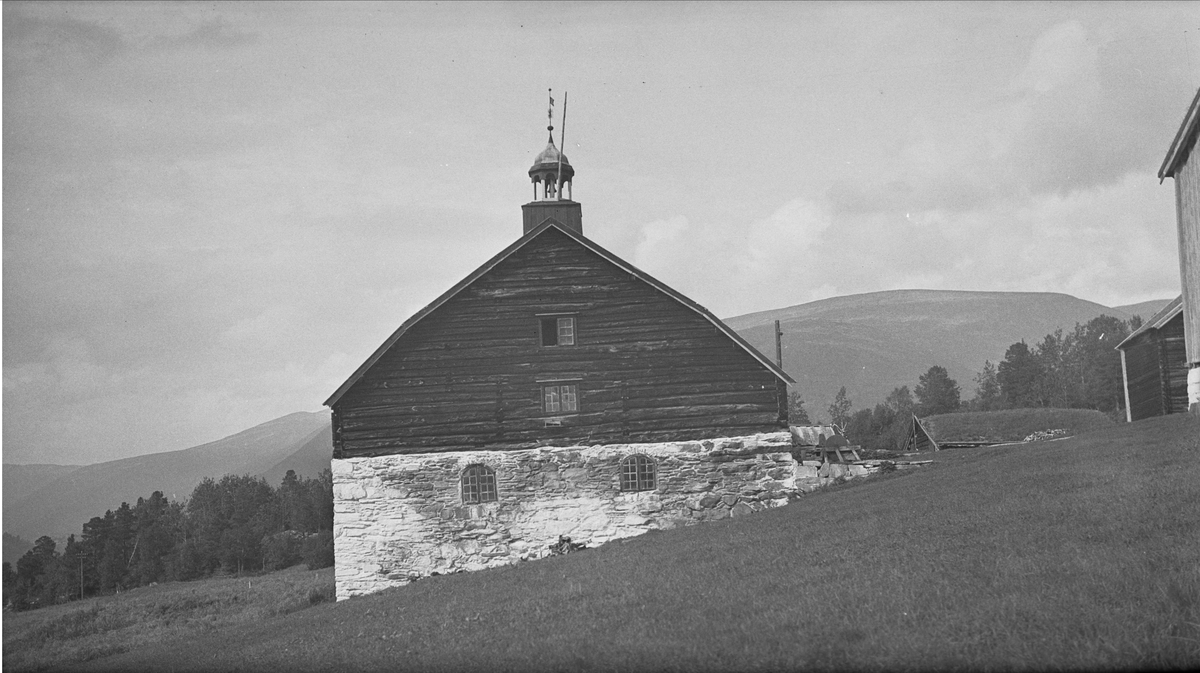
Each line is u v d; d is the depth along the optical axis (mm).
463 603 21516
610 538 32688
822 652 12766
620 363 33469
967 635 12609
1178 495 18469
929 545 18000
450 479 32750
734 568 19469
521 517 32719
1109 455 26422
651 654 13836
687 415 33281
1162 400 41688
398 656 16609
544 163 39344
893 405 115062
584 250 33781
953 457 39250
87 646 31297
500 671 14289
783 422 33344
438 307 33438
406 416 33000
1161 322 41719
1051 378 106750
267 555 72812
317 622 23453
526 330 33500
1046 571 14711
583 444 33125
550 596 19891
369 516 32625
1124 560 14594
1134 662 11281
